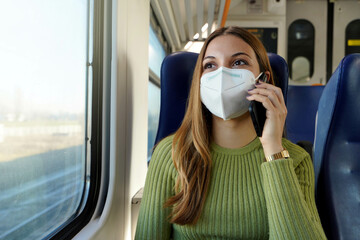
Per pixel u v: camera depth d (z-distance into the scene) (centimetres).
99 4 124
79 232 105
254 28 517
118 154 127
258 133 95
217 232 95
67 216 105
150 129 294
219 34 103
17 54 74
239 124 103
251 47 102
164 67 144
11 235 74
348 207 97
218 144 106
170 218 104
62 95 98
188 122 108
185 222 95
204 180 98
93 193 122
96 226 111
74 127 108
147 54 192
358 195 97
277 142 95
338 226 96
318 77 533
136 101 160
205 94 99
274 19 514
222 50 99
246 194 97
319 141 114
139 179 168
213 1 307
